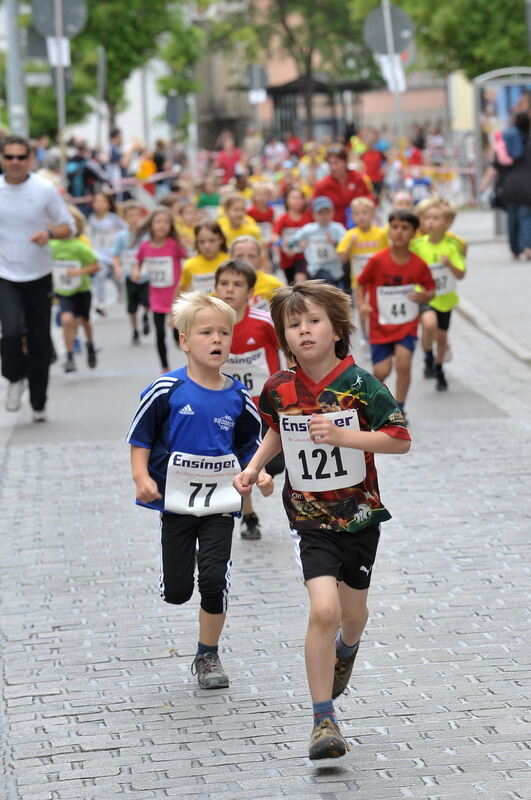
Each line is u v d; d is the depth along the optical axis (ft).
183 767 41.86
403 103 588.91
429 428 92.43
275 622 55.26
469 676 48.62
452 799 38.73
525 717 44.73
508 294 148.15
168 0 349.41
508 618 54.80
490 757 41.65
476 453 84.43
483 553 63.82
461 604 56.70
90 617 56.95
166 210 115.75
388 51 163.22
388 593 58.44
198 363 48.73
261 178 241.76
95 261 120.37
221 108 654.12
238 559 64.75
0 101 376.48
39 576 62.80
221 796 39.63
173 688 48.78
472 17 290.97
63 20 165.27
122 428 96.07
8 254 95.96
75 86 341.00
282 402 42.27
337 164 140.77
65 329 120.67
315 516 42.16
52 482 80.94
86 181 239.91
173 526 49.14
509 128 175.22
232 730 44.70
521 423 93.20
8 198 95.30
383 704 46.34
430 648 51.62
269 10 557.74
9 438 94.02
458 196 309.63
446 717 45.01
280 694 47.78
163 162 278.05
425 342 105.70
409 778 40.29
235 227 123.24
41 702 47.75
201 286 98.37
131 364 126.31
